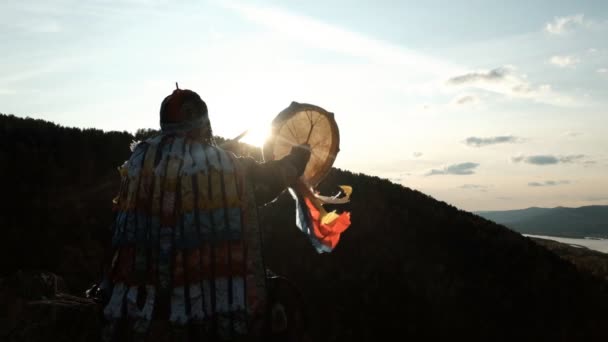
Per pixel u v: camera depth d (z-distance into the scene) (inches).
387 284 939.3
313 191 114.1
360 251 991.6
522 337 995.3
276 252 874.8
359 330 820.6
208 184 98.4
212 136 109.7
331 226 111.0
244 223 100.4
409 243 1095.0
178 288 95.2
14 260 599.8
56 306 145.6
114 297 99.5
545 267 1254.3
